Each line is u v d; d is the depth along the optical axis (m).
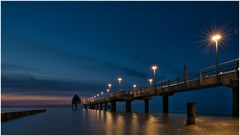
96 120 30.52
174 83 38.47
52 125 24.12
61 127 21.86
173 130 18.19
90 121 28.83
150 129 19.06
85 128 20.55
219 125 20.73
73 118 36.34
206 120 25.31
